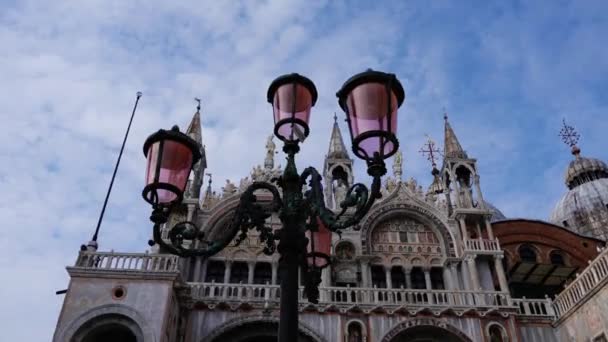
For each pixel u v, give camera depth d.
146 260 26.83
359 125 8.52
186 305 28.22
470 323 29.11
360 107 8.58
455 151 38.28
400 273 34.16
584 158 77.31
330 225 8.57
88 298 24.89
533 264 40.34
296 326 8.33
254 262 33.19
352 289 29.77
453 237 34.75
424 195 36.50
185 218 33.50
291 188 9.45
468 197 36.41
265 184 9.78
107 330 25.61
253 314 28.41
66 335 23.78
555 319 30.67
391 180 37.34
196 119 39.06
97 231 28.19
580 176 75.31
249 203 9.61
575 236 44.47
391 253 34.41
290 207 9.18
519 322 30.47
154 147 9.55
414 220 36.03
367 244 34.16
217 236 33.59
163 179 9.20
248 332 28.58
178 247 9.42
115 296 25.14
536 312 31.16
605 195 68.94
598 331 26.80
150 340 24.12
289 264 8.84
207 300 28.55
